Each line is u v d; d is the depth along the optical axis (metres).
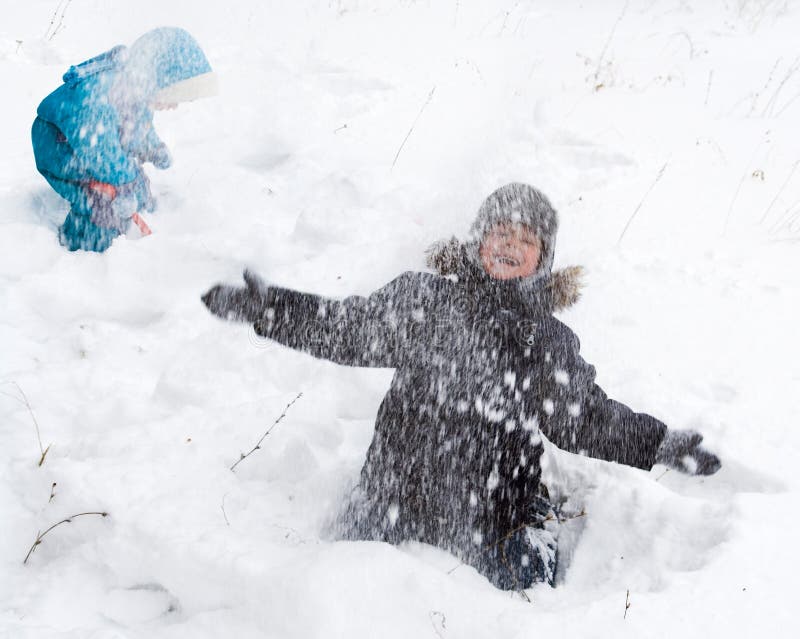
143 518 2.44
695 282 4.38
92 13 7.60
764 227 5.01
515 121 6.22
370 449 2.61
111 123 4.06
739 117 6.52
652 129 6.22
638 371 3.69
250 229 4.63
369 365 2.49
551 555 2.70
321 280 4.15
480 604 2.17
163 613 2.34
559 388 2.46
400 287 2.47
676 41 8.49
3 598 2.31
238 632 2.17
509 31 8.43
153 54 4.18
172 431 3.01
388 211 4.84
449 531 2.53
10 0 7.56
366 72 6.88
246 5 8.48
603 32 8.70
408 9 8.81
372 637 2.08
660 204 5.18
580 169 5.59
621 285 4.31
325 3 8.75
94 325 3.72
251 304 2.40
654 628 2.11
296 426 3.20
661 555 2.58
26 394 3.24
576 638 2.07
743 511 2.59
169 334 3.73
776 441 3.30
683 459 2.61
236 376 3.49
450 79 6.93
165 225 4.70
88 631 2.15
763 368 3.79
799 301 4.27
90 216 4.15
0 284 3.93
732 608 2.19
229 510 2.65
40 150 4.03
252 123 5.95
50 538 2.54
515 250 2.39
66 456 2.87
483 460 2.47
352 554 2.24
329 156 5.57
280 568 2.22
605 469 3.04
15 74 6.05
